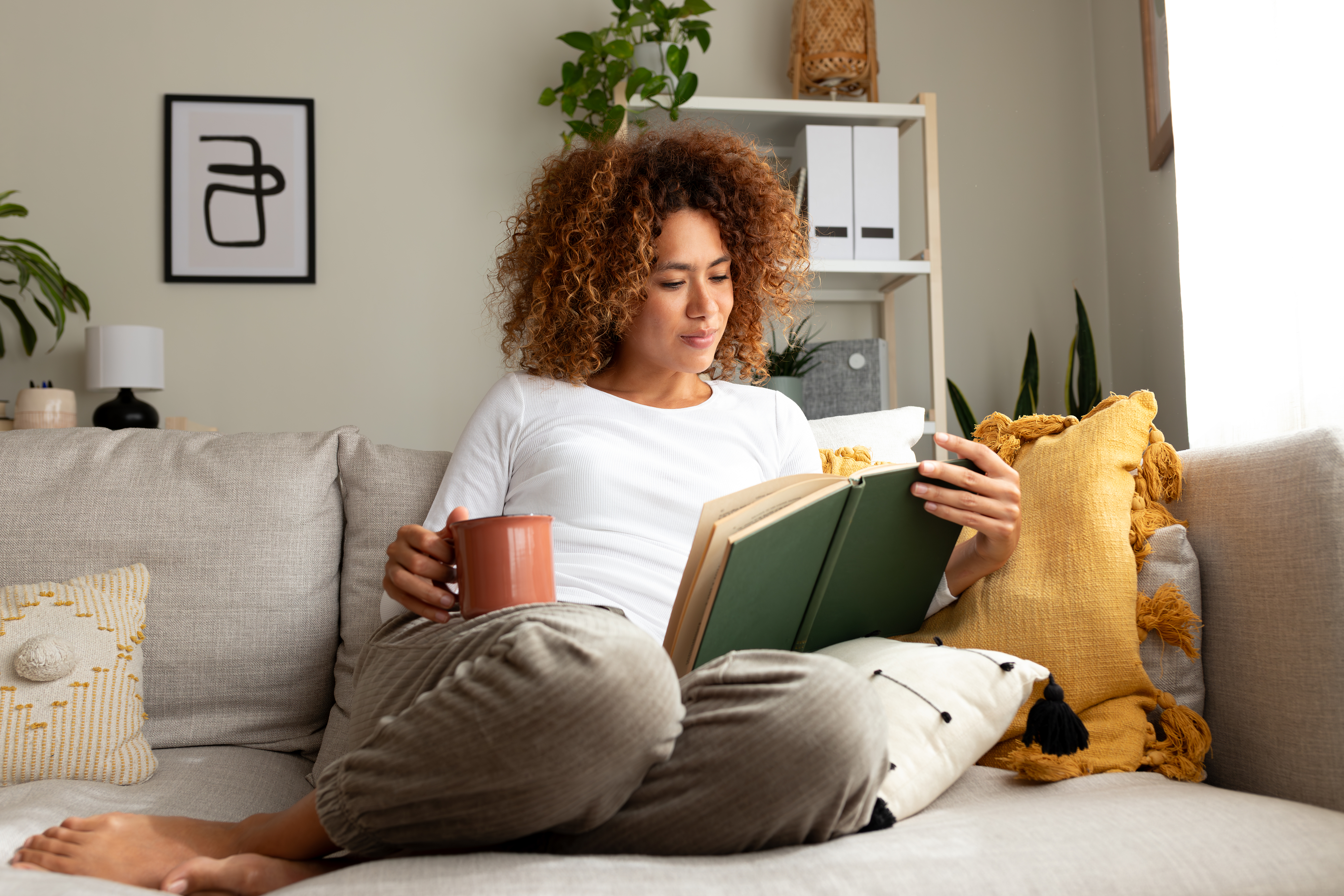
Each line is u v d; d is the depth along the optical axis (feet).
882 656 3.40
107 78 9.53
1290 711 3.28
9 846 3.00
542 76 10.02
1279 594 3.38
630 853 2.52
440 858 2.39
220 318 9.55
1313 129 4.85
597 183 4.17
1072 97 10.37
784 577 3.13
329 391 9.64
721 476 3.98
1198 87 5.94
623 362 4.32
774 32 10.28
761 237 4.53
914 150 10.24
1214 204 5.78
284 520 4.56
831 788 2.42
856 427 5.23
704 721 2.52
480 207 9.90
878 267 9.09
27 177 9.42
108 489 4.50
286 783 4.11
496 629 2.61
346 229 9.73
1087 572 3.68
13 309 8.98
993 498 3.58
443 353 9.79
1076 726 3.02
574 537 3.74
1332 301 4.75
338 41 9.82
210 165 9.58
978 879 2.31
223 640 4.36
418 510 4.73
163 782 3.84
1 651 3.80
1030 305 10.19
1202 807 2.78
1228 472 3.71
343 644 4.56
